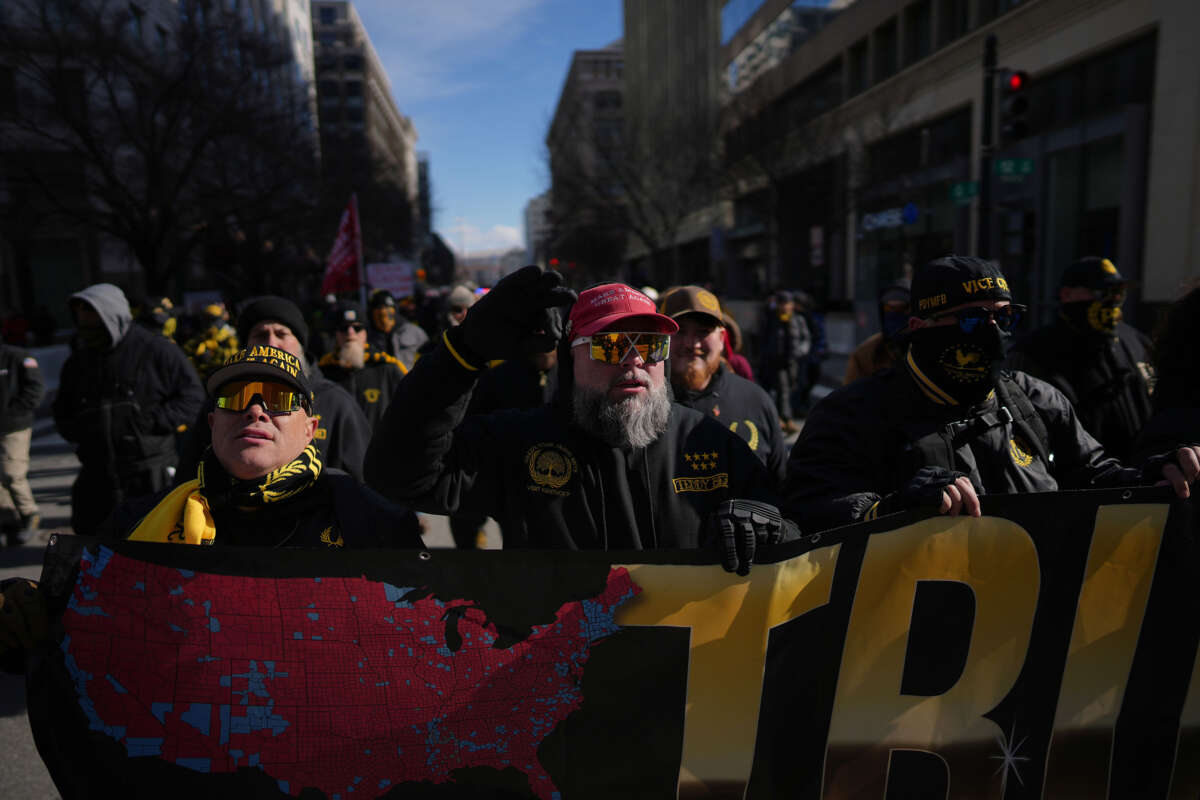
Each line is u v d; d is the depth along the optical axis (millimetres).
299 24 42594
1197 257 11375
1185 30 11492
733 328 4062
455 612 1589
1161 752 1691
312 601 1551
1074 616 1686
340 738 1544
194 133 18719
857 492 1786
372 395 4855
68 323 29266
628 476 1834
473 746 1583
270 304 3320
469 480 1827
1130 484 1768
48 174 18109
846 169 22547
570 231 42094
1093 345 2975
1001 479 1791
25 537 5398
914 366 1830
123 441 3887
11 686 3543
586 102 77000
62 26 16344
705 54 40875
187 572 1526
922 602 1664
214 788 1505
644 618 1627
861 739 1660
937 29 19141
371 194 26922
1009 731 1679
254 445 1654
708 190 28328
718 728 1632
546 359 3533
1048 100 15180
